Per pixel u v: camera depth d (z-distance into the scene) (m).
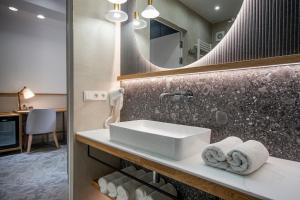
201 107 1.16
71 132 1.46
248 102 0.96
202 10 1.18
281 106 0.86
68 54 1.49
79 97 1.46
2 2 3.20
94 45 1.54
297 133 0.82
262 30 0.90
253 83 0.95
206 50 1.16
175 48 1.33
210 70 1.03
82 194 1.51
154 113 1.44
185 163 0.80
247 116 0.97
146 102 1.51
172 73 1.22
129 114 1.66
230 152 0.71
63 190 1.98
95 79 1.55
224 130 1.05
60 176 2.33
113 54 1.69
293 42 0.81
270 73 0.90
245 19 0.96
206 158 0.78
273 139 0.89
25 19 3.81
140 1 1.57
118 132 1.12
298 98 0.82
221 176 0.68
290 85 0.84
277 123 0.88
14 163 2.75
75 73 1.43
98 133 1.40
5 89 3.60
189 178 0.72
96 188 1.50
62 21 4.21
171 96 1.31
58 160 2.92
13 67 3.69
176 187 1.34
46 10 3.46
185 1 1.27
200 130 1.07
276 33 0.86
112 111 1.67
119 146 1.04
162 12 1.42
